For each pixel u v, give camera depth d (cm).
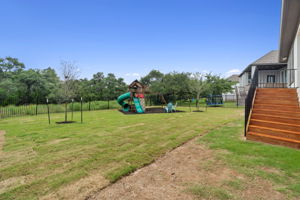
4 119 909
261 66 1709
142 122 736
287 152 315
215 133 486
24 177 239
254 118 472
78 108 1423
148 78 3650
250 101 506
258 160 280
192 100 2438
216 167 261
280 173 235
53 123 732
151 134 498
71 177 237
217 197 184
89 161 294
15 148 376
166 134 494
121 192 198
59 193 198
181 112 1181
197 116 926
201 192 194
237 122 688
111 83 3012
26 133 532
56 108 1312
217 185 209
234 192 192
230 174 237
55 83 2409
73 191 201
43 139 454
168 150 349
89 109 1436
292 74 822
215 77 2350
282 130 382
